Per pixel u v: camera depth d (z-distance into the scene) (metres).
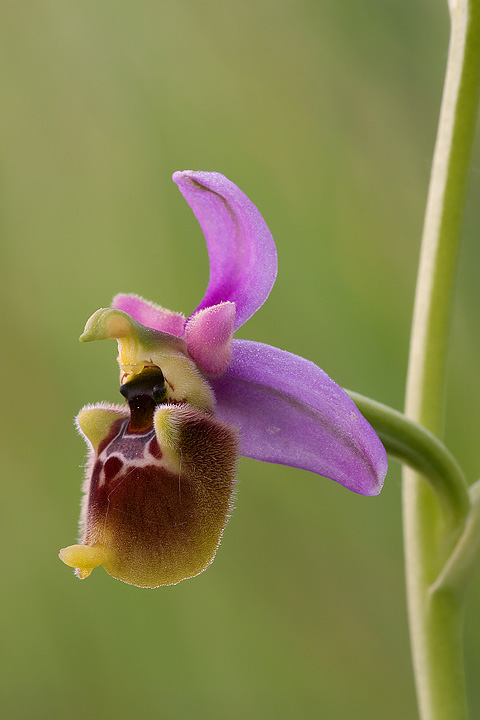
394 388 0.23
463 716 0.19
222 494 0.18
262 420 0.18
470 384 0.23
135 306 0.19
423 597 0.19
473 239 0.23
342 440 0.18
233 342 0.19
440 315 0.19
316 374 0.18
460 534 0.19
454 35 0.19
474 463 0.23
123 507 0.18
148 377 0.19
